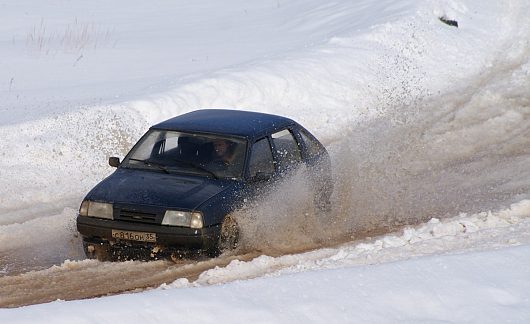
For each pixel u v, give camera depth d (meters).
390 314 17.25
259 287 17.97
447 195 34.22
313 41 65.00
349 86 54.06
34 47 64.75
